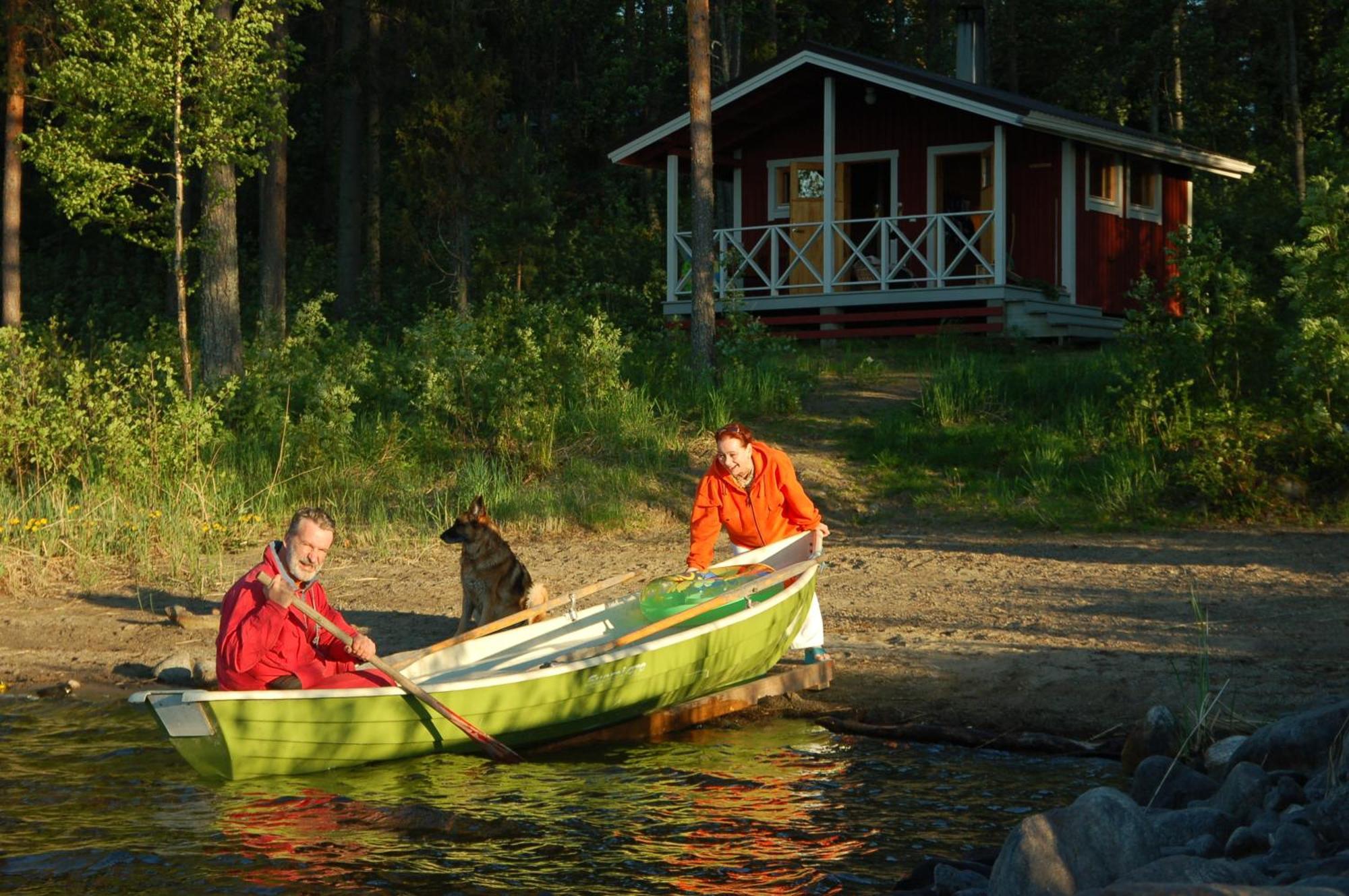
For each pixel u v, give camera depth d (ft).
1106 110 119.34
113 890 15.97
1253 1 117.70
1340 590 30.78
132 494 43.19
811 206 72.13
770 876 16.21
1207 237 47.16
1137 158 74.28
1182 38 113.19
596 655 22.95
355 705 20.39
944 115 69.46
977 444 46.65
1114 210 72.02
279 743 20.11
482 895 15.76
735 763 21.38
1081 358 56.75
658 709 23.49
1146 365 46.34
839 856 16.89
